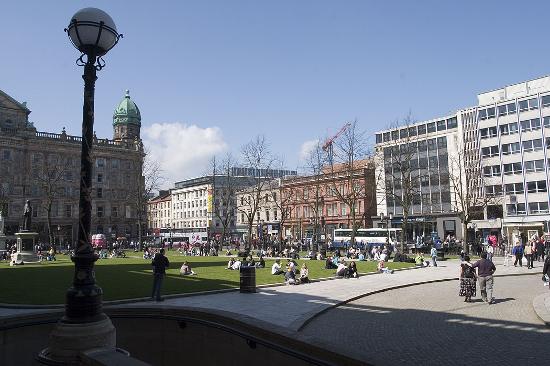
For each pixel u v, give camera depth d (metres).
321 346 5.08
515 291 18.61
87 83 7.08
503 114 68.38
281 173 100.50
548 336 10.37
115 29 7.23
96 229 94.94
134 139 103.62
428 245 52.75
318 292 18.09
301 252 58.66
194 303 15.02
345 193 77.00
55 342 6.31
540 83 68.69
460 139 71.06
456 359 8.65
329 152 53.97
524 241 50.91
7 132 85.94
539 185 64.25
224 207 108.25
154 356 8.20
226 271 27.12
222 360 7.20
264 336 6.18
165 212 142.62
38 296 15.98
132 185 93.25
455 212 62.31
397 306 15.30
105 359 4.72
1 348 7.02
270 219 95.75
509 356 8.76
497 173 68.25
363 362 4.36
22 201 85.44
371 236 58.94
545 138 64.31
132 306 8.52
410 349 9.48
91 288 6.62
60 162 91.19
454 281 23.39
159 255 15.52
